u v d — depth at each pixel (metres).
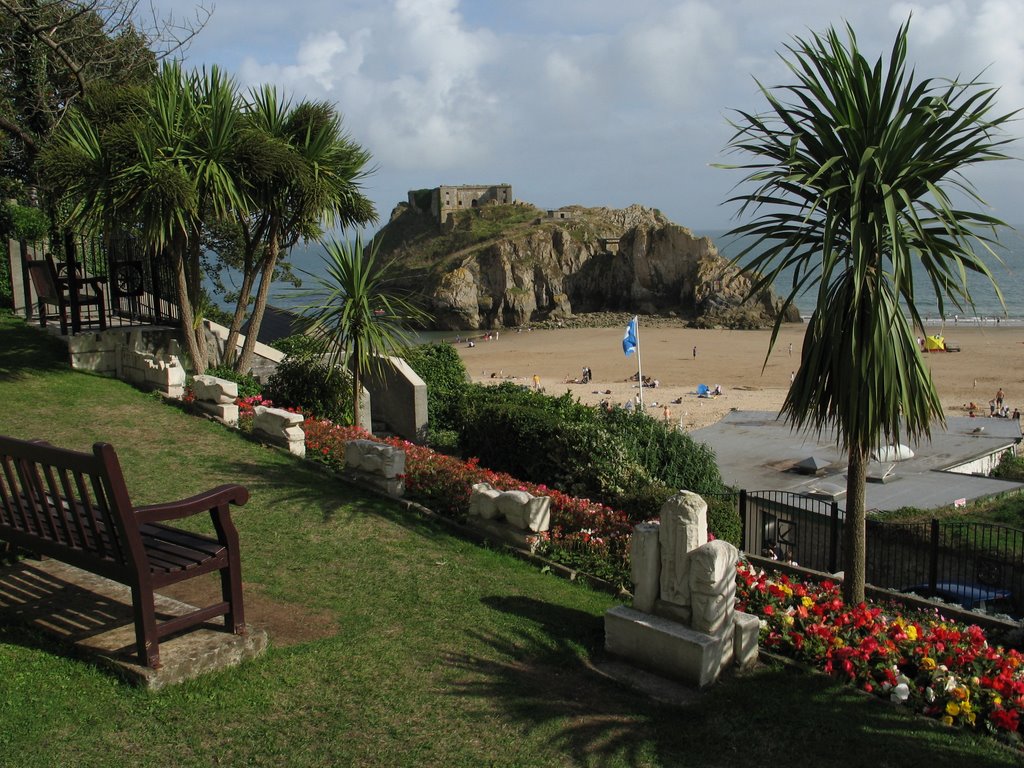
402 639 5.54
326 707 4.55
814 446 19.95
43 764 3.80
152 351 13.88
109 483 4.23
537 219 157.25
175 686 4.48
